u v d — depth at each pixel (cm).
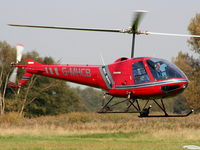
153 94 5809
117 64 6138
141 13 5344
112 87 6134
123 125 9538
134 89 5906
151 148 5434
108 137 7725
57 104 19550
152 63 5834
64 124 10125
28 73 7000
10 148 5122
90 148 5197
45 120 10788
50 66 6800
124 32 5975
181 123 9738
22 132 8188
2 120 10525
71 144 5744
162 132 8075
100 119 10988
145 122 10094
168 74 5744
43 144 5688
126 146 5600
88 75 6425
